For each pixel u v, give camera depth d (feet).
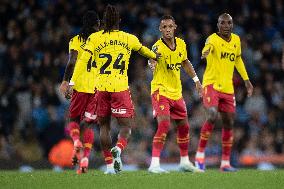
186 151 118.73
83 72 117.70
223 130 125.18
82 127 122.72
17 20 223.10
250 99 208.23
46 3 229.66
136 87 199.72
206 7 238.68
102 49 106.52
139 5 231.91
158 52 115.34
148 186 90.58
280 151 199.21
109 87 106.42
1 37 217.15
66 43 213.46
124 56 107.14
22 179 99.35
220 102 124.67
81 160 116.98
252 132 200.34
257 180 97.04
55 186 91.45
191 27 224.74
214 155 181.57
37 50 212.84
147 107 194.29
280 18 246.68
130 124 107.55
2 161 170.19
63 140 180.96
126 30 224.94
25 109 196.34
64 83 114.62
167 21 115.44
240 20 239.30
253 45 231.09
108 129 109.91
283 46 235.20
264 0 245.24
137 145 183.21
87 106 118.11
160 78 116.57
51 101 195.93
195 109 194.80
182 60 117.70
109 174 107.04
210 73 124.06
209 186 90.84
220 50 123.34
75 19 225.97
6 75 205.16
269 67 225.97
